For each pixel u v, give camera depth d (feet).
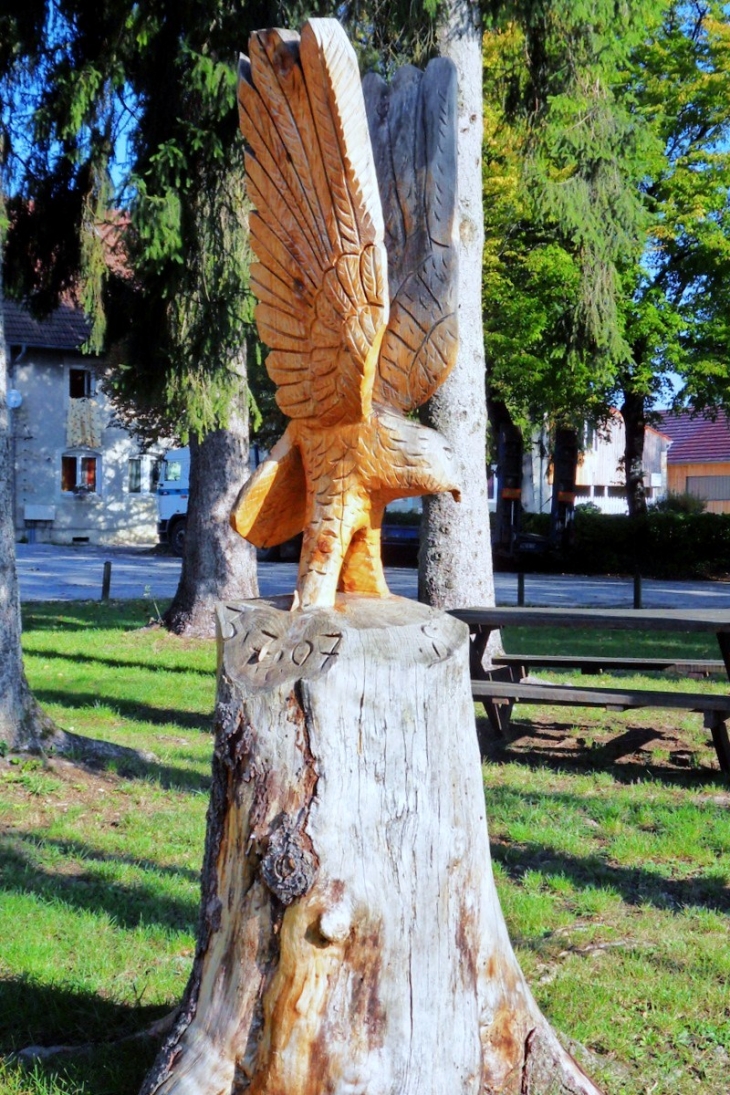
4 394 23.13
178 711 30.76
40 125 32.48
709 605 56.80
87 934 14.85
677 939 15.30
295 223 10.14
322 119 9.23
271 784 9.37
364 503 10.73
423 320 10.36
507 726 27.99
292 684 9.41
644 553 85.66
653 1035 12.66
